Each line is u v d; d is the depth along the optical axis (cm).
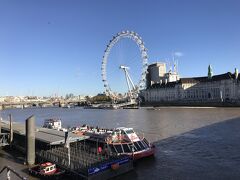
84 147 4616
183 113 14912
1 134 5503
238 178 3528
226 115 12250
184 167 4053
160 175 3706
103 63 19838
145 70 19062
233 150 5056
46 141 4438
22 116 19412
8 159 4619
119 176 3650
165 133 7481
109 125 10681
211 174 3716
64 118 15700
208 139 6266
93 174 3353
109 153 4106
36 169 3872
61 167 3709
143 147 4503
